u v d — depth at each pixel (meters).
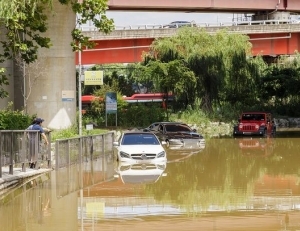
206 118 72.44
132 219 16.91
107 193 21.95
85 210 18.34
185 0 81.12
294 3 87.31
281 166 31.34
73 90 39.44
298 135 60.12
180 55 72.69
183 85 71.19
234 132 59.88
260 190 22.66
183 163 33.03
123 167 30.98
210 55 72.88
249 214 17.66
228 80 75.44
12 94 44.41
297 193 21.83
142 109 70.62
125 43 75.19
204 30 74.50
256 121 59.91
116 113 62.59
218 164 32.47
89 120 68.25
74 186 23.81
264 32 79.12
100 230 15.34
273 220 16.70
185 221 16.59
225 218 17.03
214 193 21.95
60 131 37.31
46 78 38.78
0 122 30.67
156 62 70.38
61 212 17.98
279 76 86.12
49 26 38.16
